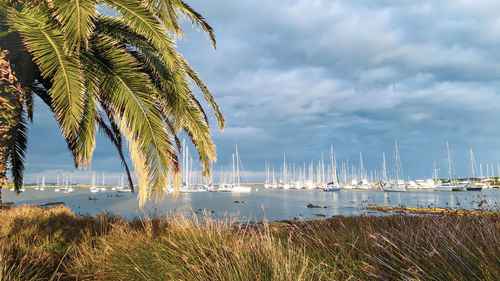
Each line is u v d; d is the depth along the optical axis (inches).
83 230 350.9
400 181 3629.4
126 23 271.4
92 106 234.8
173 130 328.8
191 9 287.6
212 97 339.9
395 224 218.2
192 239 201.0
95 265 219.3
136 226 307.1
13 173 417.1
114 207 1635.1
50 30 210.1
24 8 224.5
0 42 226.5
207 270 153.9
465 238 138.9
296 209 1497.3
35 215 441.4
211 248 179.8
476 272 99.7
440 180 4124.0
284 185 4943.4
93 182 4687.5
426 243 137.0
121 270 196.7
